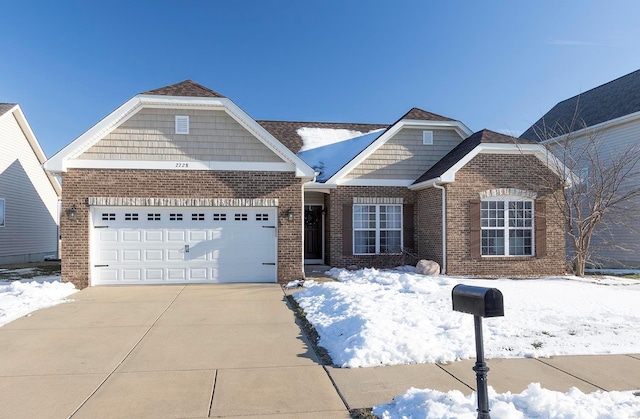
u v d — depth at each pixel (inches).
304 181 533.0
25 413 171.9
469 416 158.1
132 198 490.0
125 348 258.4
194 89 506.9
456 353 239.6
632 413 162.9
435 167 628.4
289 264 511.2
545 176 583.2
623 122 678.5
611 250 707.4
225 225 509.7
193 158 502.6
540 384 198.8
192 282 502.6
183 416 169.6
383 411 171.5
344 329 281.6
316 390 195.0
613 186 644.7
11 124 812.0
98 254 489.1
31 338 278.4
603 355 240.7
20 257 852.0
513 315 321.7
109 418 167.8
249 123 505.0
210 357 242.4
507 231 576.4
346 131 789.2
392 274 512.7
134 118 496.7
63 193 480.4
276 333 293.3
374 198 632.4
